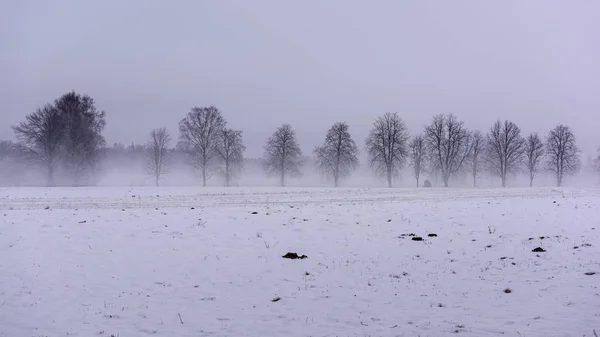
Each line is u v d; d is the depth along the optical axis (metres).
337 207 25.53
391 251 15.59
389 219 21.00
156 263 13.93
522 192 41.50
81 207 24.58
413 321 9.47
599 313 9.38
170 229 18.03
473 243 16.53
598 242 16.11
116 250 15.06
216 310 10.38
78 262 13.77
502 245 16.11
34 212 21.39
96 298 11.07
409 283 12.30
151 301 10.95
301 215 21.97
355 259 14.68
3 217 19.58
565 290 11.07
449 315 9.77
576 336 8.16
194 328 9.24
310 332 8.96
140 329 9.17
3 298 10.84
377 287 12.00
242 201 29.31
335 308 10.47
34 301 10.73
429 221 20.73
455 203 28.42
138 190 39.22
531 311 9.73
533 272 12.84
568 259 14.02
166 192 36.94
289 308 10.50
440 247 16.06
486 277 12.59
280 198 32.12
